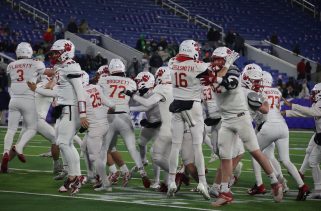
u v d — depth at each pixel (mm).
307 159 14312
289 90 38625
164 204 11273
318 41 49594
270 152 13336
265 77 13148
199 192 12539
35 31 39750
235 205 11477
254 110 11938
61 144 12297
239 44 41656
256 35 47562
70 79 12203
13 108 15578
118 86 13797
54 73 12812
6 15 40531
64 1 43562
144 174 13578
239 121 11547
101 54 38188
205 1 48812
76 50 38719
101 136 12930
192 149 12867
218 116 13359
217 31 41906
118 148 23219
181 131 12344
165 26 45250
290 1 51719
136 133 28969
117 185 14070
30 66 15523
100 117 12914
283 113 12977
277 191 11781
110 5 45000
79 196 12070
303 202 12109
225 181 11492
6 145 15555
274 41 45781
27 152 20781
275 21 49469
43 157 19312
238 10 49188
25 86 15531
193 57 12219
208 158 20391
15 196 11883
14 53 36594
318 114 12586
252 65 12625
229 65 11508
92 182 14078
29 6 40938
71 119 12312
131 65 36062
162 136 13039
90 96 12844
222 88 11422
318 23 50688
